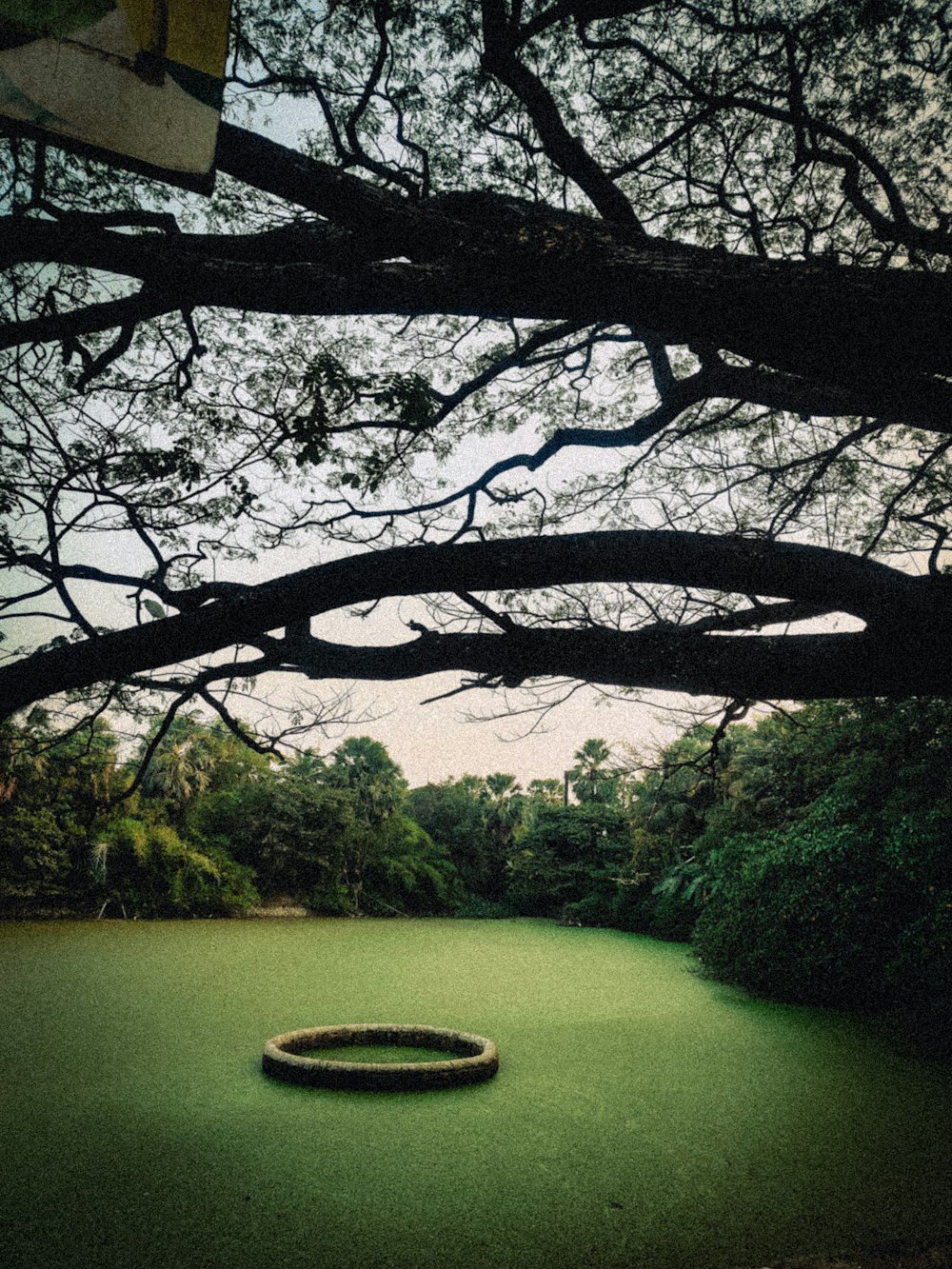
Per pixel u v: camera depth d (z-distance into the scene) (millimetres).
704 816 19984
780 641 3637
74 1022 10719
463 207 3371
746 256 2838
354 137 4434
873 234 5082
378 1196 5660
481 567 3412
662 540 3473
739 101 4715
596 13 4043
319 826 32781
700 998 13086
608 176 4266
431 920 30344
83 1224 5215
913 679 3430
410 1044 9977
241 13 4480
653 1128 7059
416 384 3877
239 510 4289
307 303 2922
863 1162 6324
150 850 27016
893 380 3045
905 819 11430
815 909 12625
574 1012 12000
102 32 2162
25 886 24516
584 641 3727
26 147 3852
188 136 2270
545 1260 4836
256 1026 10727
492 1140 6715
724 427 6617
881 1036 10438
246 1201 5551
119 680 3545
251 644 4020
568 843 35250
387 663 3859
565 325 5098
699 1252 4941
